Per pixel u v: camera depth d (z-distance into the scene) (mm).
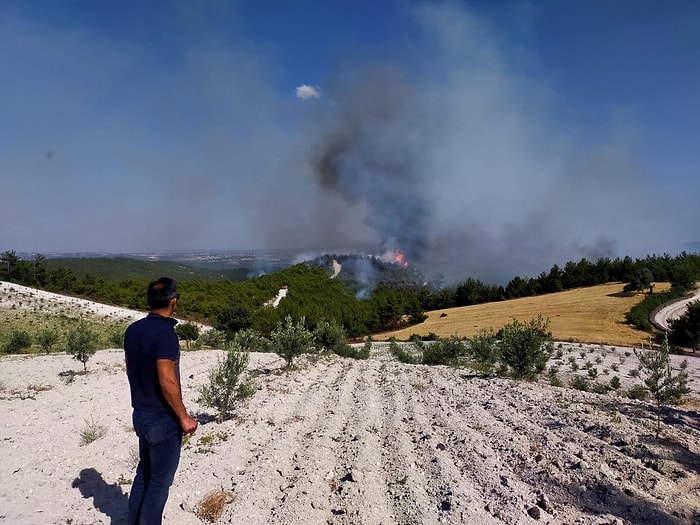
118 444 7035
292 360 18609
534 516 4855
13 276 68250
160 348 3826
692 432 7797
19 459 6191
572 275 90500
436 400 11641
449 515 4809
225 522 4562
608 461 6531
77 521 4395
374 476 6008
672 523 4668
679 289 70125
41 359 21531
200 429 7832
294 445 7258
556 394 12102
